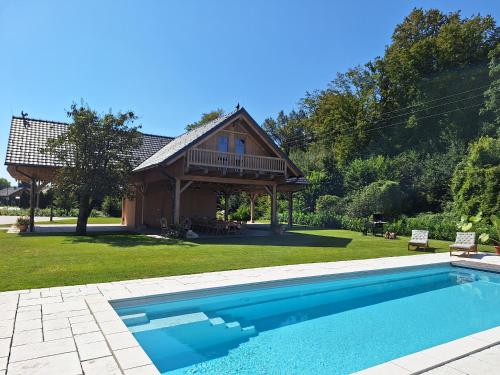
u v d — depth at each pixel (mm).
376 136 42250
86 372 3572
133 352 4012
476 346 4379
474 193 21094
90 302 5941
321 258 11203
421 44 37781
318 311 7133
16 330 4695
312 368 4605
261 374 4422
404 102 39656
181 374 4391
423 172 30828
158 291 6703
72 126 16438
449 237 18141
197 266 9273
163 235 17141
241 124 18641
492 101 29516
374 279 9438
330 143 46438
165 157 16328
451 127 34656
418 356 4078
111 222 28422
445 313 7090
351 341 5586
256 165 17844
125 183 17422
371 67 44469
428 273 10570
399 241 17188
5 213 39562
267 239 16688
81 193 15984
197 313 6727
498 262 11195
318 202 31188
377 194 26484
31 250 11492
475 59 35656
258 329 6055
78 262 9477
